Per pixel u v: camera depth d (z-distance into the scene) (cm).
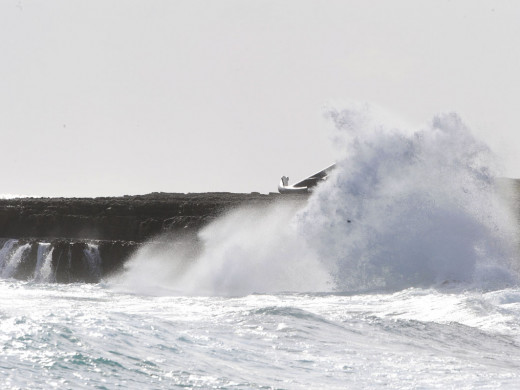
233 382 3850
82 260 11638
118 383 3622
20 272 11756
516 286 8731
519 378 4419
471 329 6050
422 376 4347
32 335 4144
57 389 3406
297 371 4253
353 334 5512
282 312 5994
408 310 6925
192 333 4903
